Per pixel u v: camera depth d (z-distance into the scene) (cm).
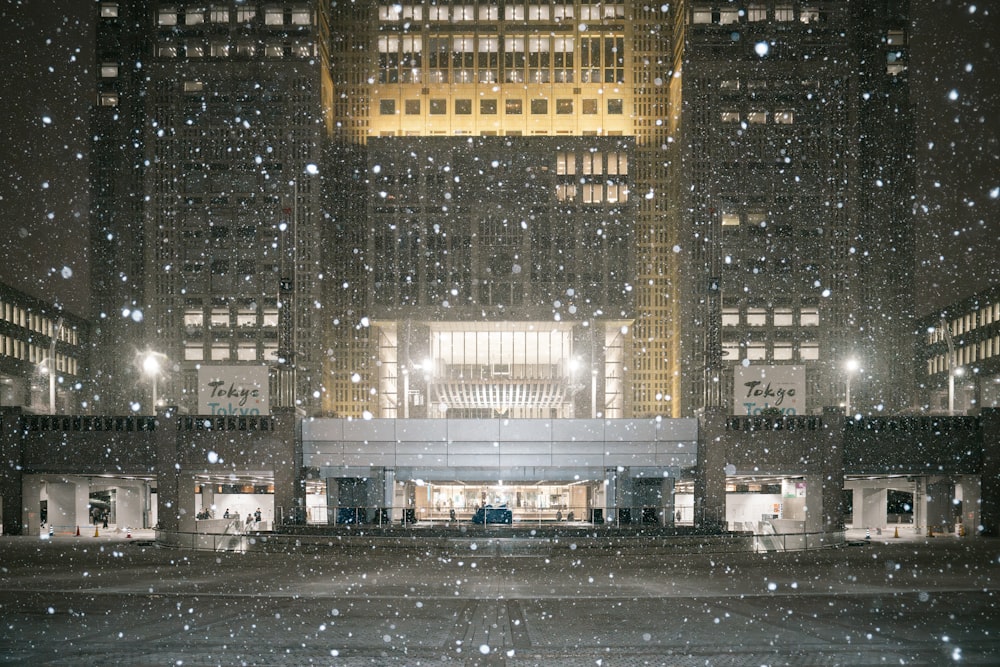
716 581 4184
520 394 12075
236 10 12975
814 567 4941
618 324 12950
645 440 8056
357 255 13538
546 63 13788
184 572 4562
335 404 13288
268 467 7788
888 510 11125
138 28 13750
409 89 13712
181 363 12781
